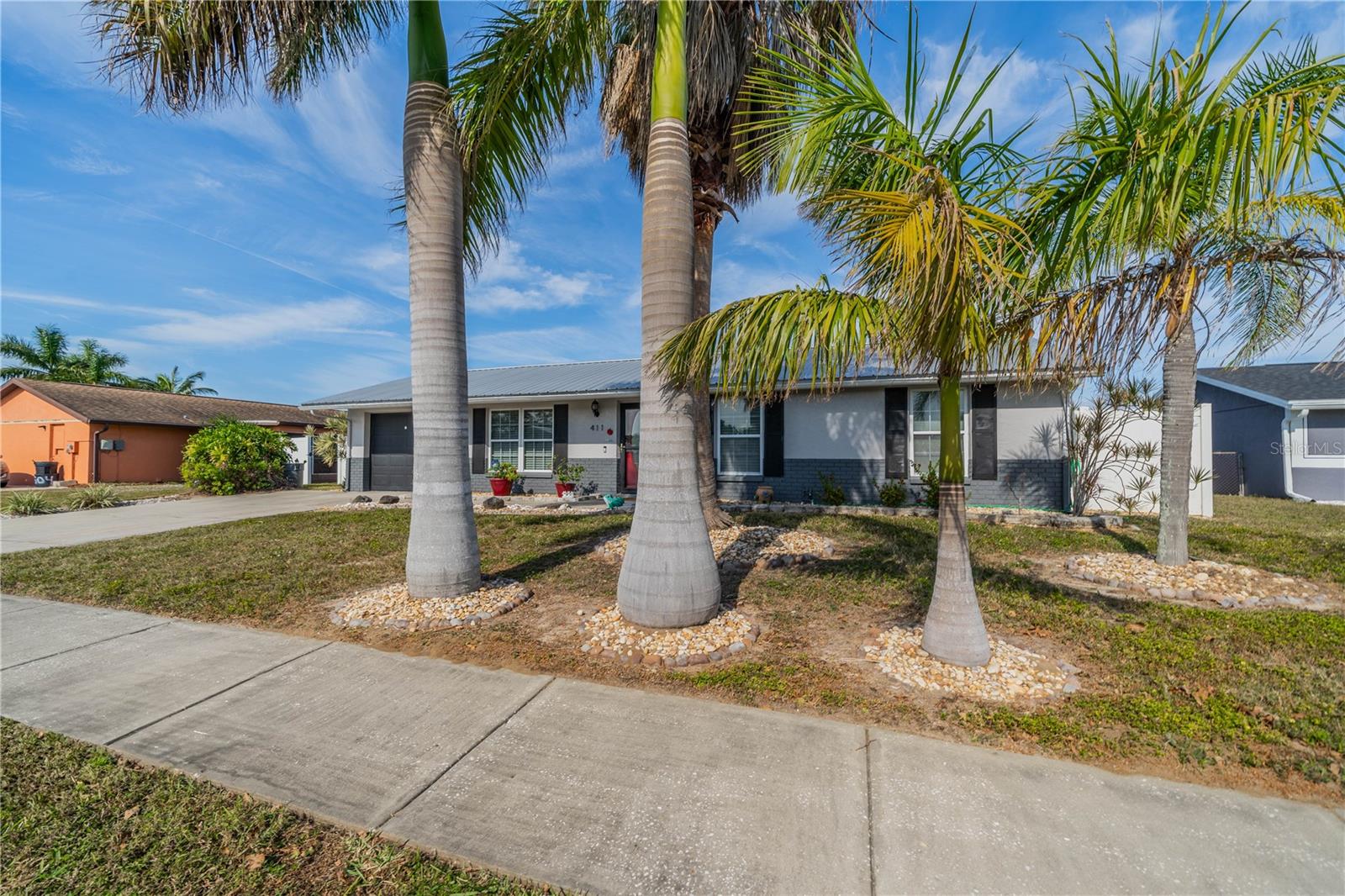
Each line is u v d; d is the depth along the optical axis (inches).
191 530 368.8
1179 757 104.8
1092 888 74.9
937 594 148.0
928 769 101.8
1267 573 225.8
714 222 300.5
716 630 166.1
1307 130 100.3
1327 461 537.3
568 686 137.9
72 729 119.3
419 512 200.4
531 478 563.8
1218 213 145.3
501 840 85.9
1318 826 86.9
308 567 262.2
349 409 643.5
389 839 86.4
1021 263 146.6
